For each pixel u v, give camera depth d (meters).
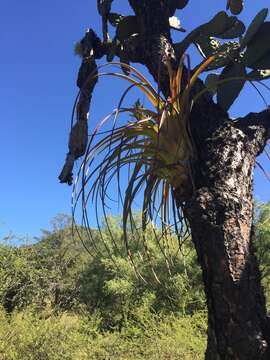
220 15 2.85
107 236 8.95
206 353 2.05
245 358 1.88
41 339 6.57
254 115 2.51
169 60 2.61
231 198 2.09
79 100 2.73
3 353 6.27
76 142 2.58
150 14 2.86
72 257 12.45
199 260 2.11
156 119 2.43
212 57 2.42
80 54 3.10
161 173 2.38
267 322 1.94
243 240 2.02
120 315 9.41
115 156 2.41
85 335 7.02
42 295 10.83
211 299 2.01
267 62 2.70
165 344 6.75
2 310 8.12
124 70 2.95
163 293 8.91
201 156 2.29
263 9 2.61
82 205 2.45
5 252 10.98
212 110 2.44
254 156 2.34
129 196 2.37
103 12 3.17
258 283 2.01
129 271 9.09
